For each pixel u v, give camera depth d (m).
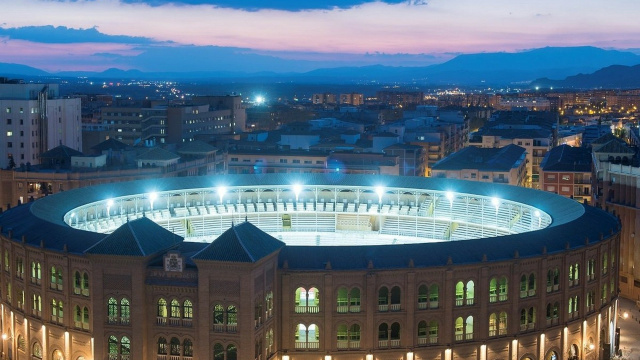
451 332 106.44
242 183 189.00
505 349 110.00
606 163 174.12
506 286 109.31
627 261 165.88
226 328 97.31
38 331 115.38
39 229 118.31
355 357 104.44
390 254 106.44
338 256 105.69
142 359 100.31
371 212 192.12
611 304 127.50
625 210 166.00
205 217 186.25
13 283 119.56
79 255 107.31
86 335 108.38
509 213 175.12
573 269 116.44
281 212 193.62
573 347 118.06
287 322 103.88
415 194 189.38
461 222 182.62
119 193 167.88
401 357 105.50
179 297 99.31
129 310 100.31
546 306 113.19
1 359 125.31
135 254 98.56
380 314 104.44
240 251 95.94
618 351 127.81
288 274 103.06
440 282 105.81
